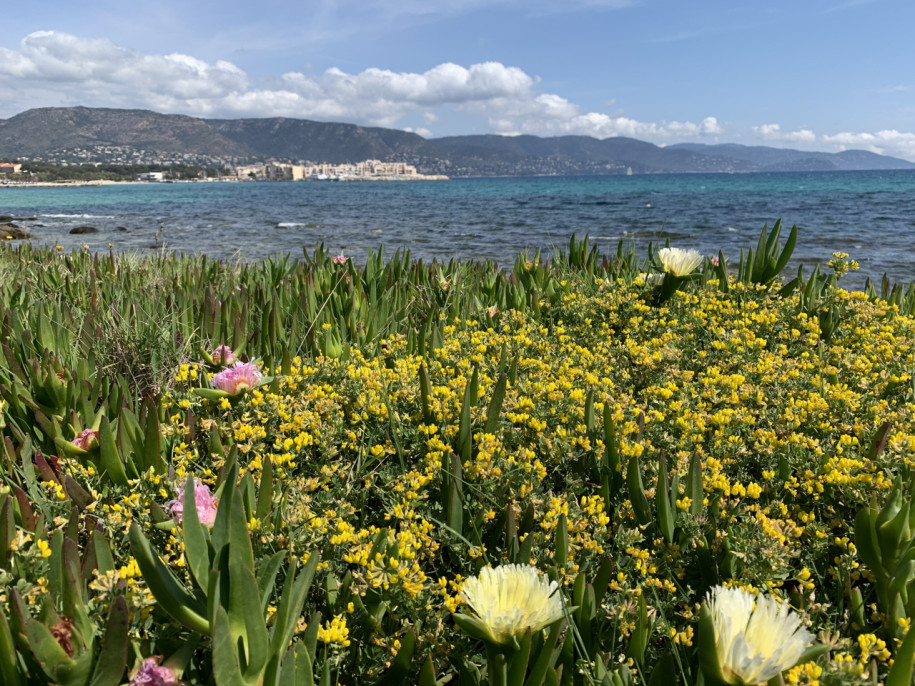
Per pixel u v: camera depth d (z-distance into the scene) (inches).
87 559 66.6
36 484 93.0
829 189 2933.1
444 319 181.0
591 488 100.5
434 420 110.4
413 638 63.2
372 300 193.5
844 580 80.9
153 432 91.4
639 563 77.4
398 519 87.9
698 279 209.6
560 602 58.2
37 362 118.0
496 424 104.4
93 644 54.6
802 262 578.9
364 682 68.8
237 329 145.8
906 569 70.7
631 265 249.6
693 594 80.3
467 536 87.9
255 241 785.6
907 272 514.0
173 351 148.3
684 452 101.4
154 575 52.8
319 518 76.0
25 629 50.1
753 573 75.9
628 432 106.0
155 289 211.2
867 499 86.8
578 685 66.0
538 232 912.9
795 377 133.6
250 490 76.5
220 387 111.7
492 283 223.6
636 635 67.7
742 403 125.0
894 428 110.2
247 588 49.9
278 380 123.0
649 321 181.6
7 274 240.5
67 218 1323.8
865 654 62.5
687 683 66.5
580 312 188.9
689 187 3631.9
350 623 72.3
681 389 132.3
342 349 152.9
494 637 56.6
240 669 51.6
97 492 89.2
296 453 99.6
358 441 110.0
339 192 3745.1
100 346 146.0
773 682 53.2
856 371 137.9
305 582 58.6
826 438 109.2
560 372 136.7
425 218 1270.9
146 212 1579.7
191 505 54.7
